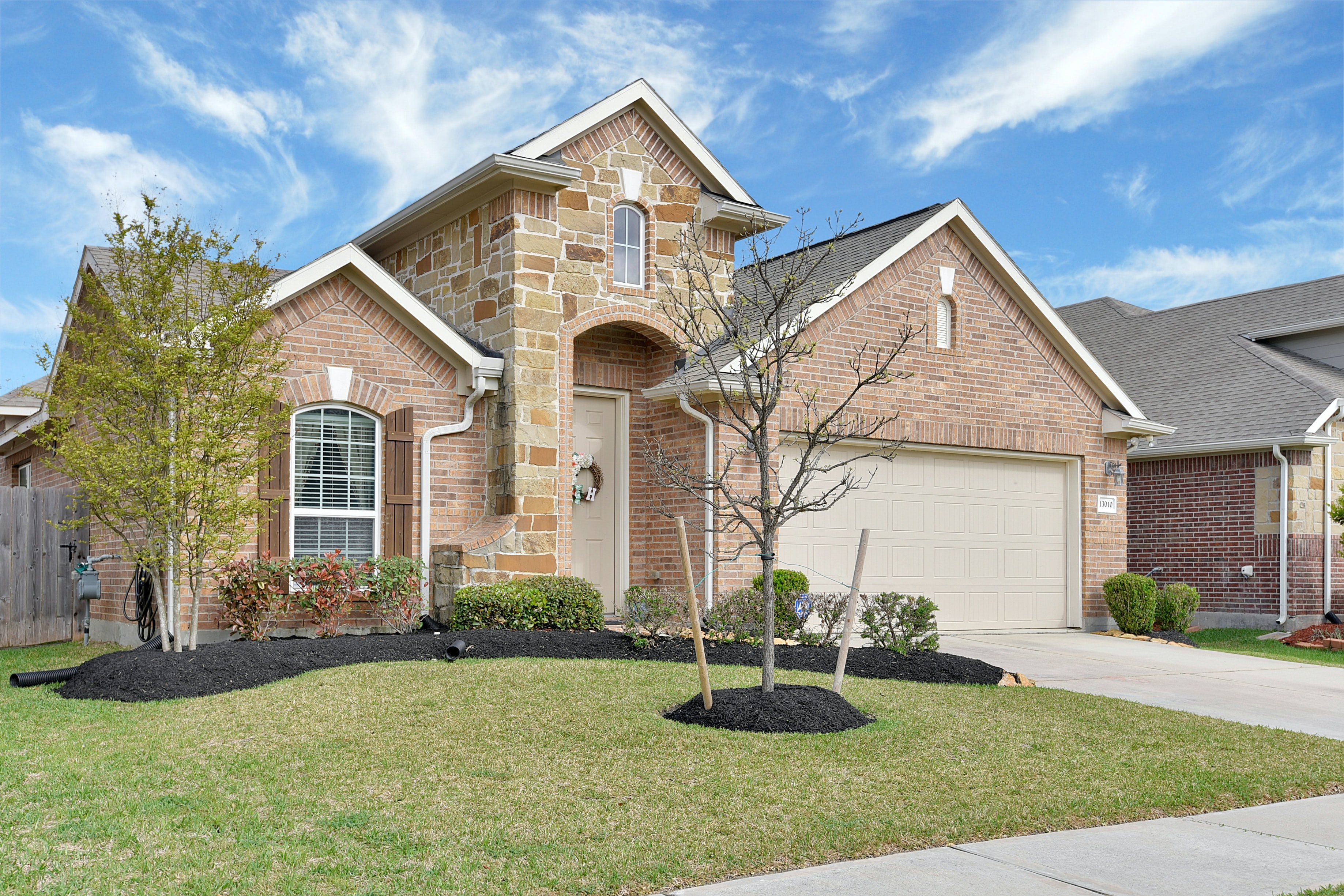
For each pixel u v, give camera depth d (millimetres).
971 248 16609
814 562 14852
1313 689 12031
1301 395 20000
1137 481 21578
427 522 13438
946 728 8641
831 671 11234
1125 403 17922
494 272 14031
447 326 13453
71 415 11039
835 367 15016
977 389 16516
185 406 10133
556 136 13883
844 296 15133
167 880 5031
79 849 5402
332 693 8906
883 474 15617
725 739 7898
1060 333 17312
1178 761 8109
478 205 14445
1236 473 19984
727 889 5258
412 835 5750
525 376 13547
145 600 12336
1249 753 8508
